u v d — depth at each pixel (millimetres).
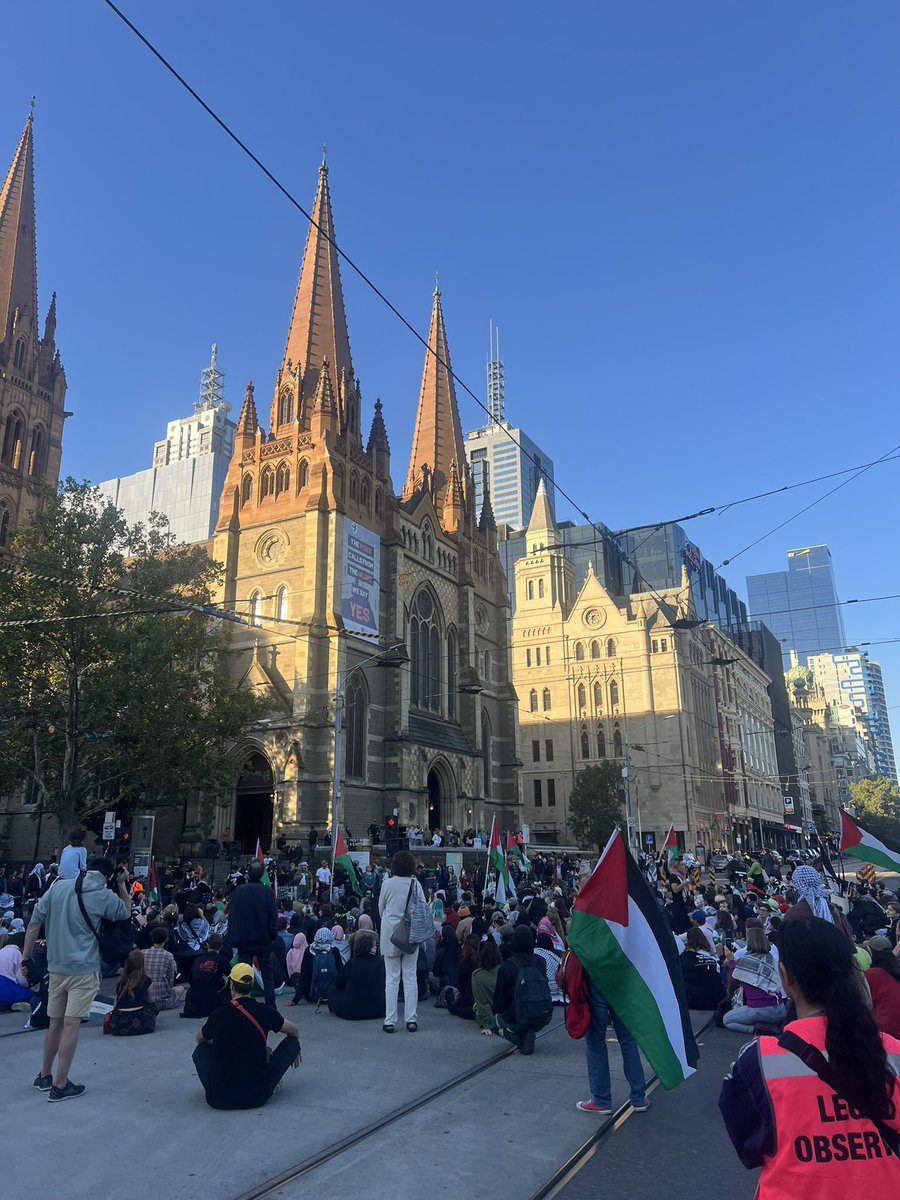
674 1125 8836
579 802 78438
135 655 34750
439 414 79562
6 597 36062
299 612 55094
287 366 62688
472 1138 8250
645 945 8641
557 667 102938
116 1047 12078
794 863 50375
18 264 69875
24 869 46438
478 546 75688
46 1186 7047
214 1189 6996
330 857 43125
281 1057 9508
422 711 62781
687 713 97875
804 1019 3945
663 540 127750
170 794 42406
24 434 67312
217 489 143125
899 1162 3574
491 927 18078
